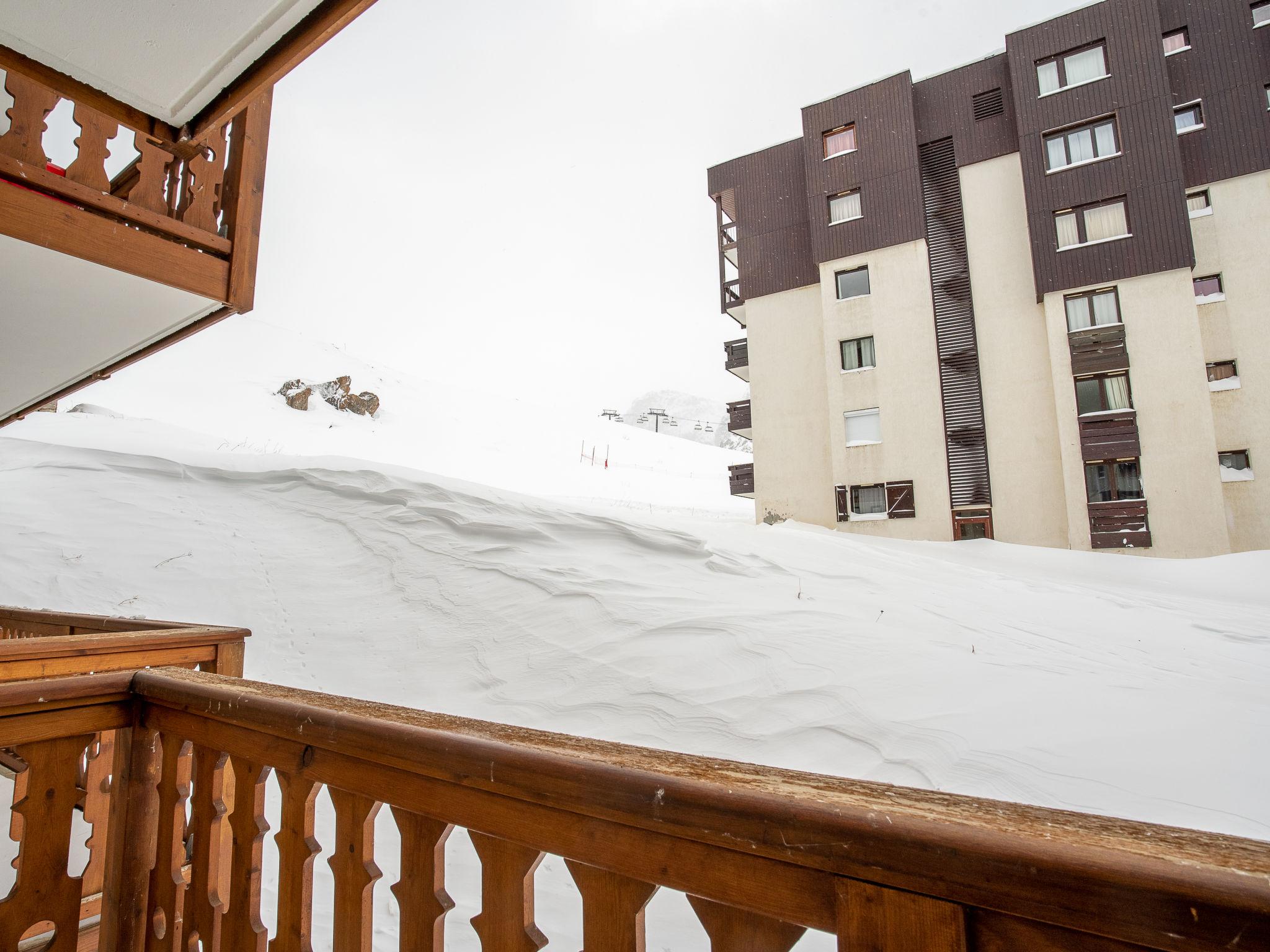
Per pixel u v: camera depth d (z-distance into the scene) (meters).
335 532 10.21
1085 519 16.22
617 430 70.19
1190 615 10.25
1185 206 16.14
